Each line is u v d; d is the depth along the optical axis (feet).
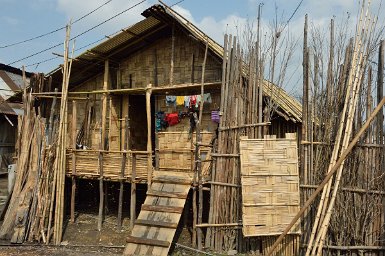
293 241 24.86
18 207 30.35
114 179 32.27
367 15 24.25
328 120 25.16
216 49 32.01
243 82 28.63
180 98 33.17
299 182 25.43
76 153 34.01
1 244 28.66
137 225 27.12
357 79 24.00
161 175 31.07
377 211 24.34
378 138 24.40
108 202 40.14
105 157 32.83
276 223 24.85
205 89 33.09
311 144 25.35
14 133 63.77
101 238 30.25
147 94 32.01
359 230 24.49
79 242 29.43
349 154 24.50
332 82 25.26
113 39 34.24
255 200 24.88
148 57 37.76
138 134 41.73
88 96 41.39
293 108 33.86
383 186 24.29
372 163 24.43
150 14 32.07
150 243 25.68
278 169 25.16
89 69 39.78
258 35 27.86
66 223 33.68
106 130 39.29
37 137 32.27
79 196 40.14
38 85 36.78
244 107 27.76
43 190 30.99
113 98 39.75
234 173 27.27
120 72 39.17
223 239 27.40
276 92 29.84
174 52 36.01
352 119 23.76
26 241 29.53
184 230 31.99
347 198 24.56
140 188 40.06
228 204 27.40
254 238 26.40
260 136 26.96
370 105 24.31
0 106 59.67
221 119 28.22
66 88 31.32
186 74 35.35
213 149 29.25
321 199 23.43
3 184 54.54
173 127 35.78
